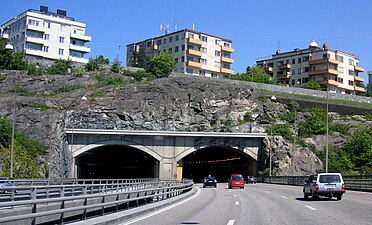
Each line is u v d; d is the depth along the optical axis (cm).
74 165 7956
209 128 9825
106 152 10138
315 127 9962
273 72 15412
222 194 3925
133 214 1808
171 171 8450
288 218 1800
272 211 2136
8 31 12700
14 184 4034
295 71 14812
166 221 1672
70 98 8894
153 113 9488
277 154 8788
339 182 2891
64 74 10306
